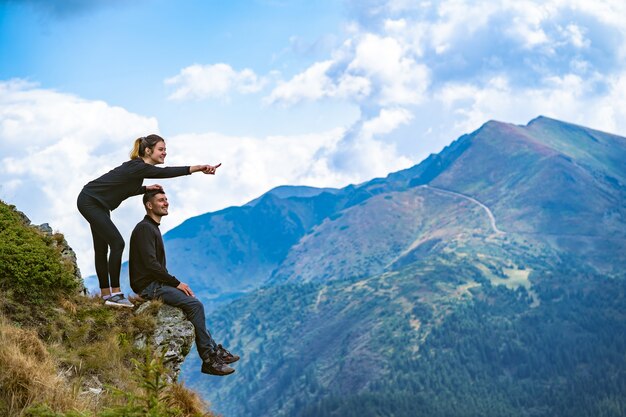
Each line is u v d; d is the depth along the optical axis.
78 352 7.46
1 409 6.13
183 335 8.02
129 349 7.75
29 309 7.72
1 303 7.57
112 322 7.95
